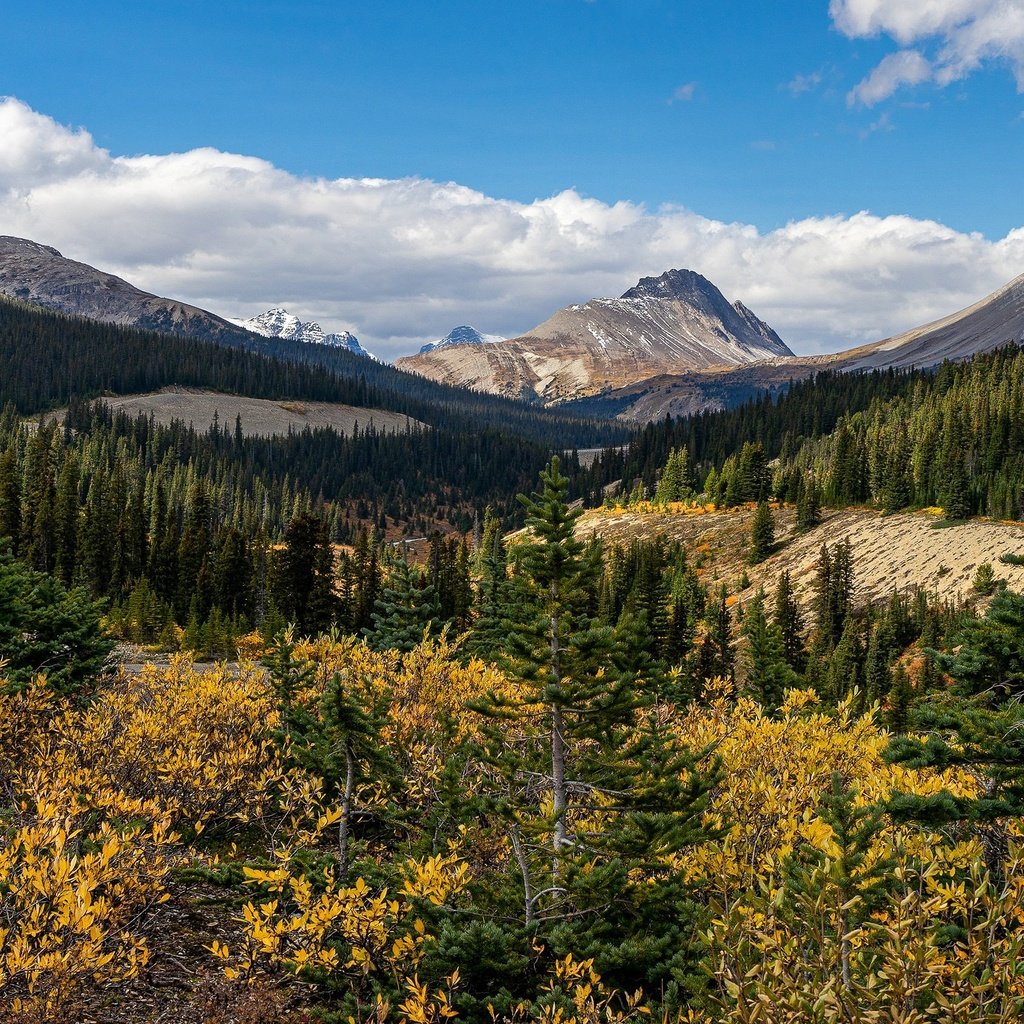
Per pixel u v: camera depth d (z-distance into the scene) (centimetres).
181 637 6222
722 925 724
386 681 2234
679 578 11275
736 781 1388
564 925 1064
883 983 590
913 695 5309
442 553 7344
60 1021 887
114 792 1448
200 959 1152
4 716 1659
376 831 1823
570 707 1348
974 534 10925
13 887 891
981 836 1187
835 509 13875
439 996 941
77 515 8881
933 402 17988
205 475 18938
